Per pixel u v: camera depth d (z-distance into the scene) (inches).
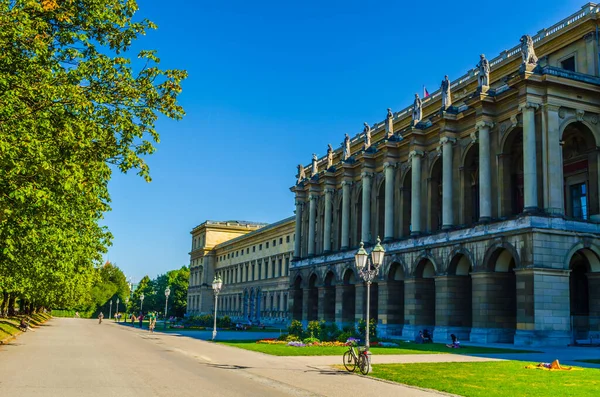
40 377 919.0
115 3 1038.4
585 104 2102.6
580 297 2209.6
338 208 3543.3
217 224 6909.5
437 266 2365.9
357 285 3024.1
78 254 1851.6
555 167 2003.0
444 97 2532.0
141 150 1034.7
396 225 2878.9
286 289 4537.4
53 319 6072.8
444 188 2439.7
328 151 3745.1
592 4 2212.1
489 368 1144.8
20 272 1534.2
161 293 7731.3
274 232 4896.7
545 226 1934.1
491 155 2263.8
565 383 908.0
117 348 1700.3
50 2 920.3
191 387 831.1
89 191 1052.5
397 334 2691.9
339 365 1235.9
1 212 903.7
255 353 1573.6
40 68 887.7
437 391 836.6
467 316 2292.1
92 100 987.3
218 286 2375.7
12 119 848.9
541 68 2073.1
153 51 1051.3
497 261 2110.0
